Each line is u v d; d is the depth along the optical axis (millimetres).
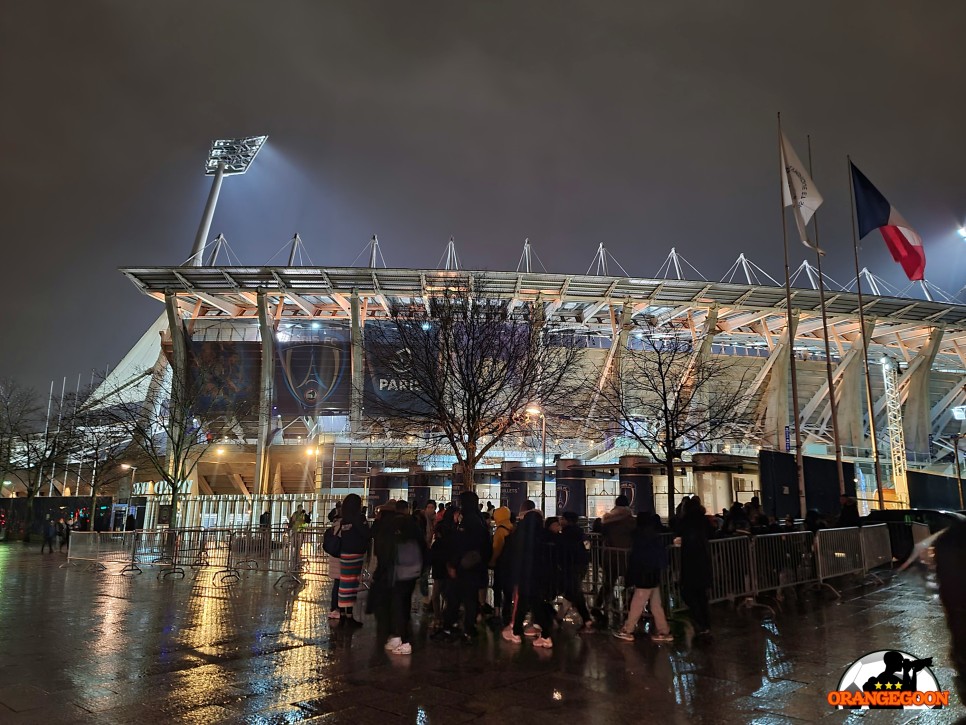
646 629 10141
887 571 16719
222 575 18266
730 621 10906
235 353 63250
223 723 6020
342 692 6988
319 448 61281
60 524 31719
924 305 67938
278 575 18766
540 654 8719
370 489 35406
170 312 62406
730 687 7043
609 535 10859
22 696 6801
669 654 8625
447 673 7758
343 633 10180
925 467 63188
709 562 9695
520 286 62188
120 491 43406
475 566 9664
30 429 50312
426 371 24328
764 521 15039
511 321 26703
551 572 10336
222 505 41812
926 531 18281
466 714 6266
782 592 13812
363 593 14891
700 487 26750
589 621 10344
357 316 62375
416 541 9312
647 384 40188
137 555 20875
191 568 20359
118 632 10242
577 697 6770
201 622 11125
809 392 78375
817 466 24266
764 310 67875
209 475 67688
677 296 64750
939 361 89688
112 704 6555
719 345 85000
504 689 7082
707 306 66438
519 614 9516
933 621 10555
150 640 9648
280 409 64625
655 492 31594
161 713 6285
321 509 46750
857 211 25000
